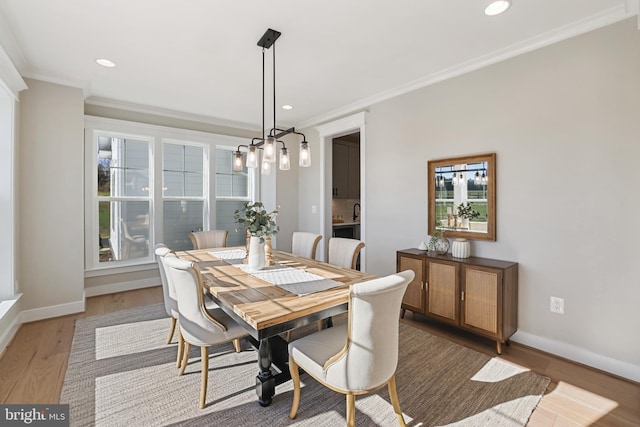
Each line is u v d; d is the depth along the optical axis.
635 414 1.72
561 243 2.35
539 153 2.44
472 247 2.87
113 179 4.00
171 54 2.64
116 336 2.71
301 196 5.20
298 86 3.38
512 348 2.51
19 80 2.67
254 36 2.35
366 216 3.87
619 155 2.09
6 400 1.84
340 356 1.45
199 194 4.71
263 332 1.45
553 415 1.72
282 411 1.77
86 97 3.55
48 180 3.10
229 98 3.77
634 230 2.04
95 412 1.74
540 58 2.42
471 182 2.84
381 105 3.68
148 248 4.27
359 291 1.32
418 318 3.19
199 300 1.80
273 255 3.01
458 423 1.66
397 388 1.97
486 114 2.75
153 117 4.22
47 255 3.11
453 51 2.60
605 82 2.13
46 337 2.68
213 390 1.96
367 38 2.38
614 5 2.00
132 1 1.93
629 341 2.07
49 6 1.97
